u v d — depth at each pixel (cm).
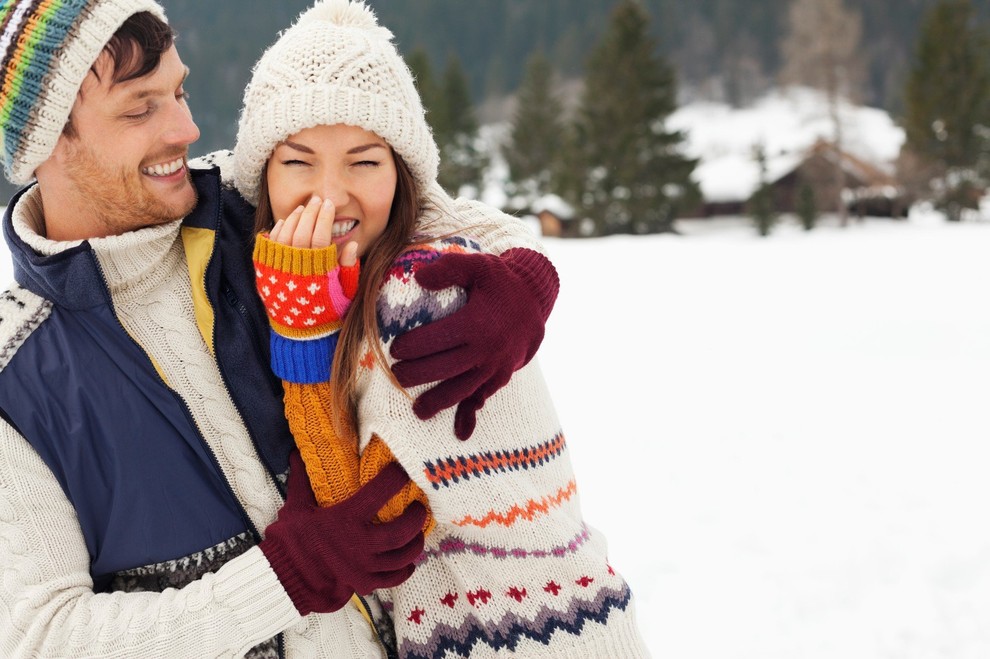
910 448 434
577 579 124
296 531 109
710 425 475
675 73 3328
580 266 1138
